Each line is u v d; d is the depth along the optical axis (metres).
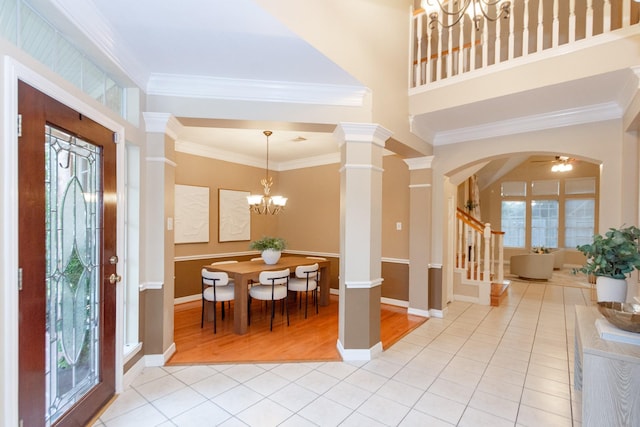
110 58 2.24
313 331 3.88
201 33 2.21
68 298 1.97
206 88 2.89
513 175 10.01
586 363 1.74
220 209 5.66
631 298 2.99
